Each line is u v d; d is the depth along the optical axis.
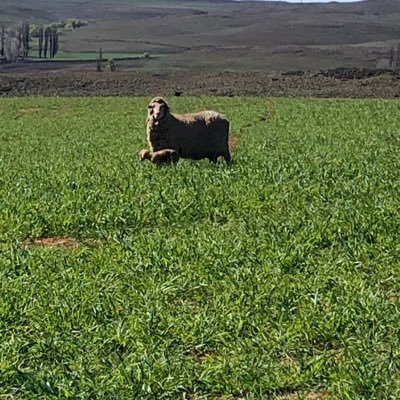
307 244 10.96
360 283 9.52
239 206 13.74
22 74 79.00
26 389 7.25
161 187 15.23
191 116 18.64
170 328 8.40
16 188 16.03
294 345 8.08
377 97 53.97
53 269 10.42
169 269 10.21
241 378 7.35
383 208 12.55
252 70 89.88
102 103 52.12
